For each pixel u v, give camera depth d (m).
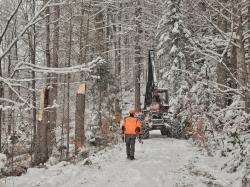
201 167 13.88
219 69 17.84
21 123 25.12
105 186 11.37
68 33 22.91
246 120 13.05
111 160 15.46
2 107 6.48
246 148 12.31
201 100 20.27
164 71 32.84
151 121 22.95
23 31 6.36
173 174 12.84
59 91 34.75
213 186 11.45
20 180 12.35
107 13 32.34
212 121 17.45
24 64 6.60
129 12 37.31
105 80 26.67
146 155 16.48
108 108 27.75
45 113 17.95
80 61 21.38
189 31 29.98
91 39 24.58
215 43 16.67
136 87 36.06
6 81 6.34
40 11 6.41
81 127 20.62
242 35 12.35
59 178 12.36
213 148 16.91
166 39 31.38
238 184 11.43
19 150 21.09
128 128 15.48
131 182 11.67
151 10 40.03
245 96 12.29
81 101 20.78
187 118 22.42
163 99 24.84
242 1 12.05
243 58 12.39
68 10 19.41
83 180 12.17
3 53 6.29
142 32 38.38
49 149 20.20
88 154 18.05
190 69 28.75
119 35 36.44
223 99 17.67
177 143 20.36
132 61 43.88
